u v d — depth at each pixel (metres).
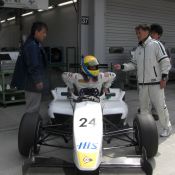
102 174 3.65
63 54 14.30
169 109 7.61
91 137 3.57
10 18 21.00
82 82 4.67
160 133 5.66
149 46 5.09
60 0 14.85
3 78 7.53
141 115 4.28
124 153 4.69
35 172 3.73
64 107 5.18
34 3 8.67
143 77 5.21
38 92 5.01
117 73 10.30
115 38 10.92
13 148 4.96
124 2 11.00
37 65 4.76
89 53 9.95
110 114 5.13
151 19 12.05
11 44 21.58
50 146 4.56
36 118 4.23
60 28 15.52
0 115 6.95
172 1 12.76
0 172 4.09
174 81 12.55
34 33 4.87
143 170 3.58
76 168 3.40
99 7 9.87
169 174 4.06
